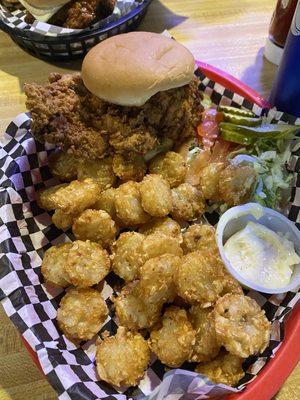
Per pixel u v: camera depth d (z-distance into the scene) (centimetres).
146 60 25
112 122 26
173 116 27
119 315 22
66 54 35
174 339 21
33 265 25
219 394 20
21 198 27
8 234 25
